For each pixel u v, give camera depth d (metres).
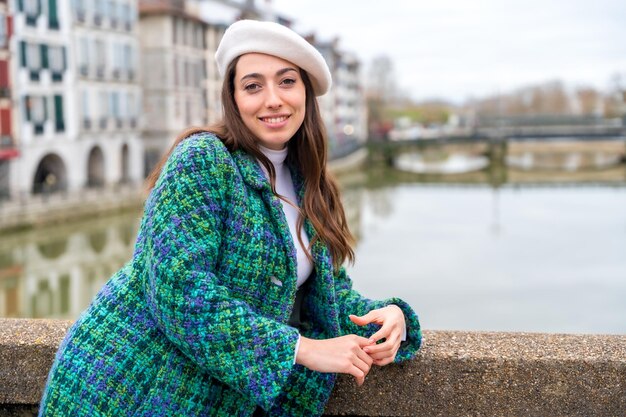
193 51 49.56
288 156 2.02
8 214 28.83
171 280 1.59
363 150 75.75
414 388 2.19
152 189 1.75
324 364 1.66
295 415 1.98
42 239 29.36
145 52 46.44
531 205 45.22
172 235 1.62
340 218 2.09
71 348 1.73
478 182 61.31
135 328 1.71
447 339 2.30
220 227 1.70
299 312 2.05
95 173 40.41
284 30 1.82
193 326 1.59
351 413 2.23
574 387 2.12
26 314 18.88
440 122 132.75
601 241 31.56
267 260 1.76
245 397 1.79
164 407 1.69
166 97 46.44
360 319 1.89
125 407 1.67
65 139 36.44
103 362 1.69
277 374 1.59
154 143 47.03
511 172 68.06
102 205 34.09
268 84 1.84
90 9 38.41
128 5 42.19
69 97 36.75
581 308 20.27
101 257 26.55
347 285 2.13
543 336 2.33
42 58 34.75
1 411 2.34
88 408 1.67
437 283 23.50
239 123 1.87
